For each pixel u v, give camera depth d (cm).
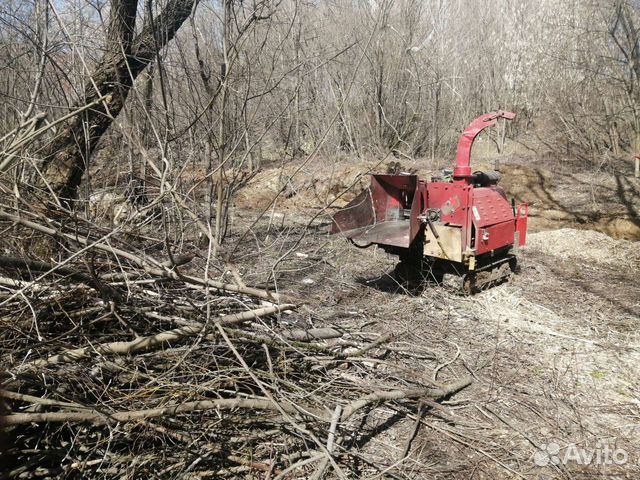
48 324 326
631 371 439
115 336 341
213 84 618
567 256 876
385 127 1582
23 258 322
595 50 1622
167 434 285
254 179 1209
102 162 641
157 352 325
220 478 279
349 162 1352
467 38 1892
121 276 376
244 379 333
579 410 380
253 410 319
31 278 325
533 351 476
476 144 1992
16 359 301
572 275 754
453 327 523
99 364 302
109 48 532
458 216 564
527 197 1326
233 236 868
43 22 527
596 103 1714
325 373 385
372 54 1450
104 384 300
